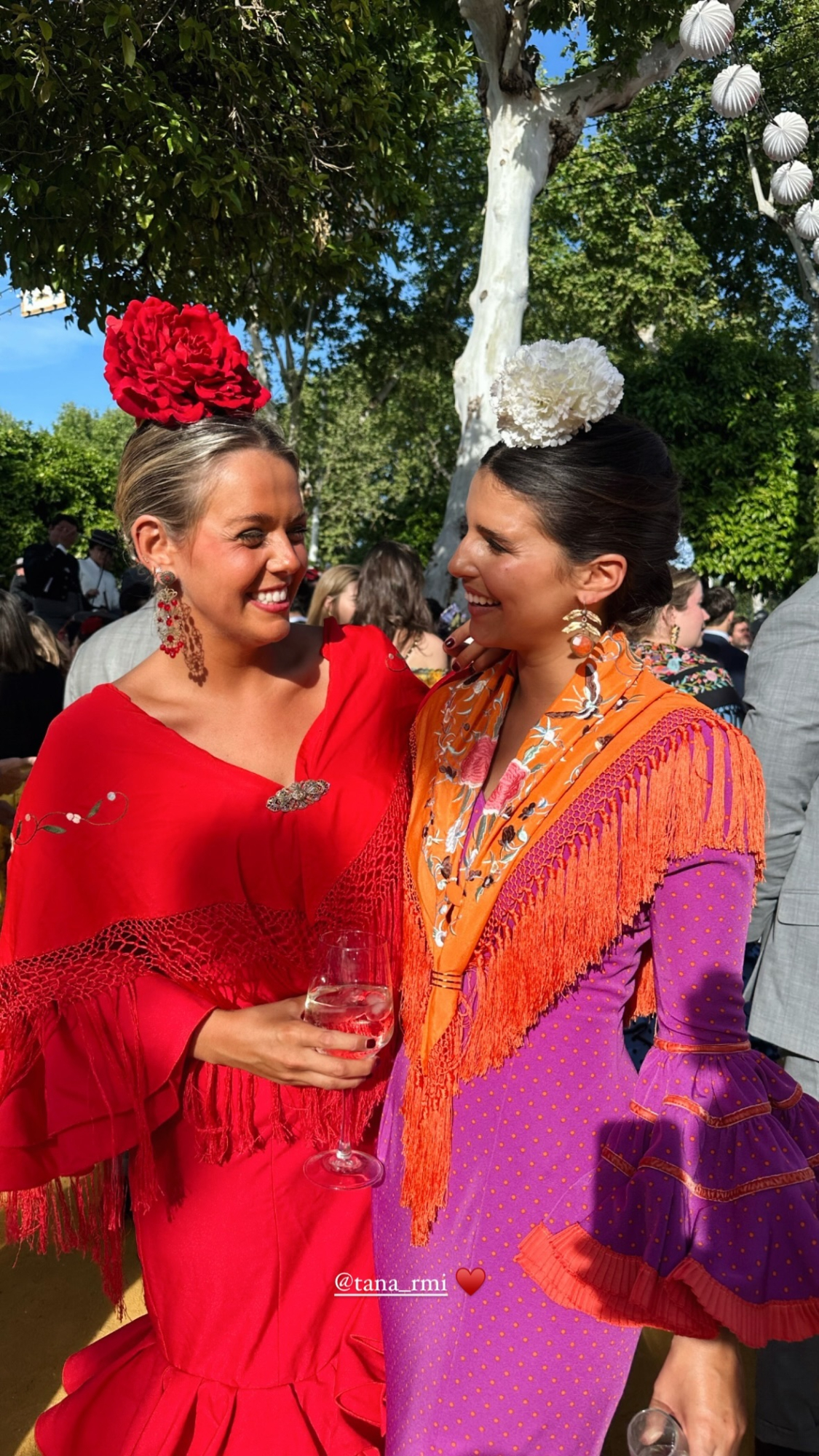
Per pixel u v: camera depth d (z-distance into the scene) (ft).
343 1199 5.27
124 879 5.08
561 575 4.62
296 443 58.75
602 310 60.59
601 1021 4.53
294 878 5.30
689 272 57.98
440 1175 4.59
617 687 4.65
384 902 5.46
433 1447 4.46
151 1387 5.29
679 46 27.61
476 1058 4.53
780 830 7.64
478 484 4.72
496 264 28.35
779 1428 7.14
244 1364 5.08
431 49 31.48
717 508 49.62
